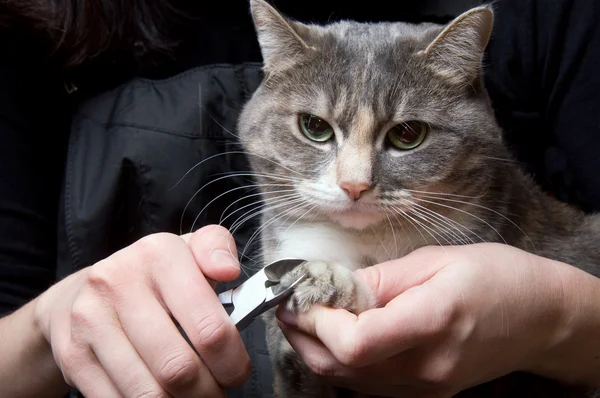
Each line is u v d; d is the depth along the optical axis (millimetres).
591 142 422
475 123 359
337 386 338
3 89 415
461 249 318
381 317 278
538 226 376
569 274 322
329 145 354
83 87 429
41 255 427
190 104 420
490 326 296
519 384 353
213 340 275
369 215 343
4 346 349
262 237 387
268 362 408
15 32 414
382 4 469
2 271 405
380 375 295
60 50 414
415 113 348
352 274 303
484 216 358
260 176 377
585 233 395
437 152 349
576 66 423
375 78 348
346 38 371
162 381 273
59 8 405
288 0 473
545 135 461
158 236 297
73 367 287
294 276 298
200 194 424
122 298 283
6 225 410
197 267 290
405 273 307
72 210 403
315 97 356
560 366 332
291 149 361
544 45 436
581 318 317
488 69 450
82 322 284
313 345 296
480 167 359
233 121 431
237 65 438
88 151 410
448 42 353
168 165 413
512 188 374
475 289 294
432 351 292
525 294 304
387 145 352
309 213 359
